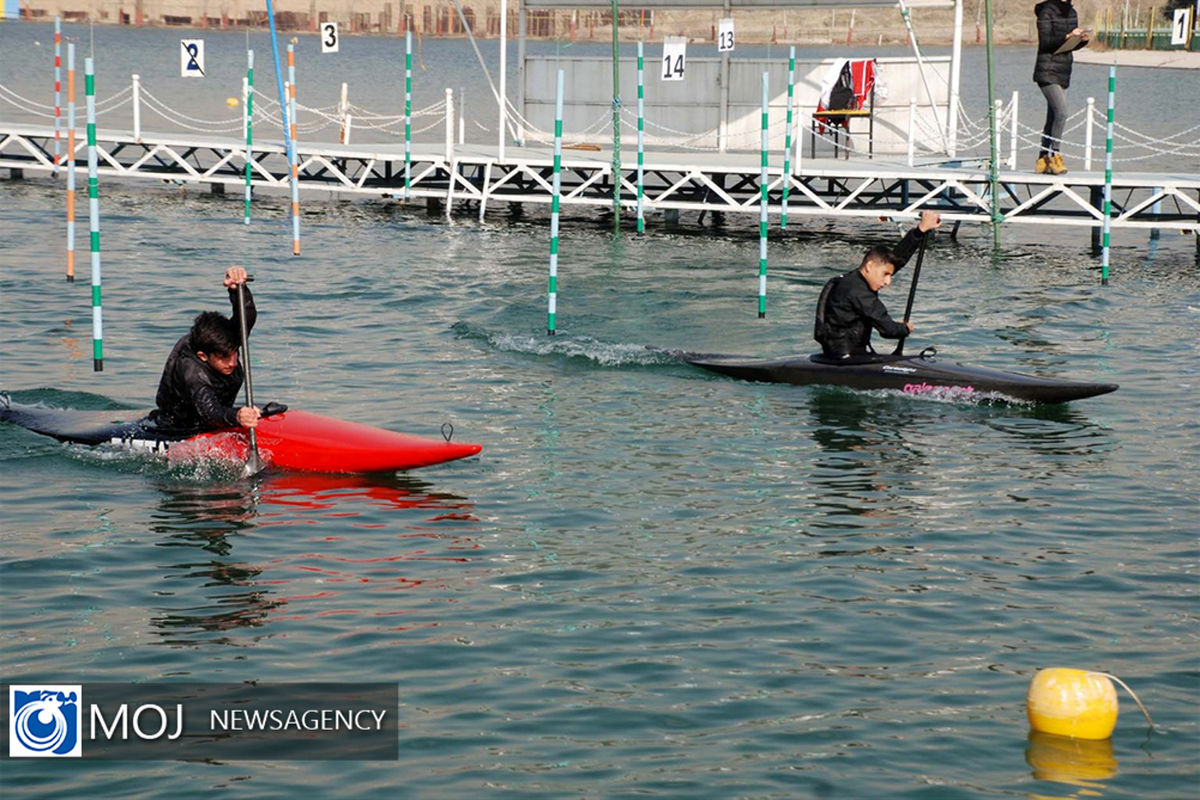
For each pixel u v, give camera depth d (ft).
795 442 46.91
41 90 211.00
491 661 29.86
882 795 24.75
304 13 446.60
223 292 70.90
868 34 404.36
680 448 46.01
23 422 45.98
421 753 25.98
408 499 40.45
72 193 72.13
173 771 25.23
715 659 30.12
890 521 39.22
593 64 111.55
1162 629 32.04
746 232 99.40
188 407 43.75
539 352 59.16
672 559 36.06
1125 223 91.56
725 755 26.03
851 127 107.34
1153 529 38.78
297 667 29.43
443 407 50.31
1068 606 33.32
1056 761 26.02
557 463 44.11
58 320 63.16
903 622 32.22
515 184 109.19
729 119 108.47
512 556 36.14
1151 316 69.82
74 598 32.76
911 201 102.94
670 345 62.28
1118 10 392.88
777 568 35.50
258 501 39.93
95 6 435.53
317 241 89.25
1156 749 26.53
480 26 446.19
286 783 24.88
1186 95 241.76
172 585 33.73
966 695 28.60
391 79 270.46
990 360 59.67
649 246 91.76
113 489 40.65
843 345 54.85
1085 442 47.42
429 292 72.38
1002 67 347.56
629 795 24.62
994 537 38.04
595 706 27.86
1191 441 47.60
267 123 162.09
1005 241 97.45
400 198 112.47
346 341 60.49
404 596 33.35
